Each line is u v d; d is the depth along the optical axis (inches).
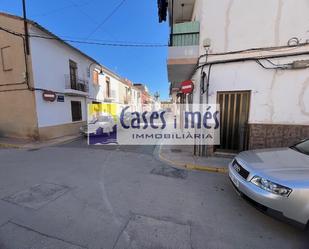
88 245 84.4
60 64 432.5
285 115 202.8
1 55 374.9
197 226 99.3
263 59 201.5
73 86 490.0
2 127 401.4
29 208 115.4
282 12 191.8
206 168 195.5
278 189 90.3
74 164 212.8
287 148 141.0
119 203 123.3
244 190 105.8
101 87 664.4
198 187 151.4
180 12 327.6
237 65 211.0
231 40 208.8
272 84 202.7
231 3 204.4
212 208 118.0
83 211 112.7
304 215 85.0
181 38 224.5
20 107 374.9
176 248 83.4
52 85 406.6
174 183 159.5
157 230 95.5
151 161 229.1
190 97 294.2
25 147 316.2
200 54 220.7
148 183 158.7
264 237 91.0
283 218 89.6
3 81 381.7
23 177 169.8
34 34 358.3
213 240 88.7
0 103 393.7
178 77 323.0
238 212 113.5
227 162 212.7
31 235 90.4
